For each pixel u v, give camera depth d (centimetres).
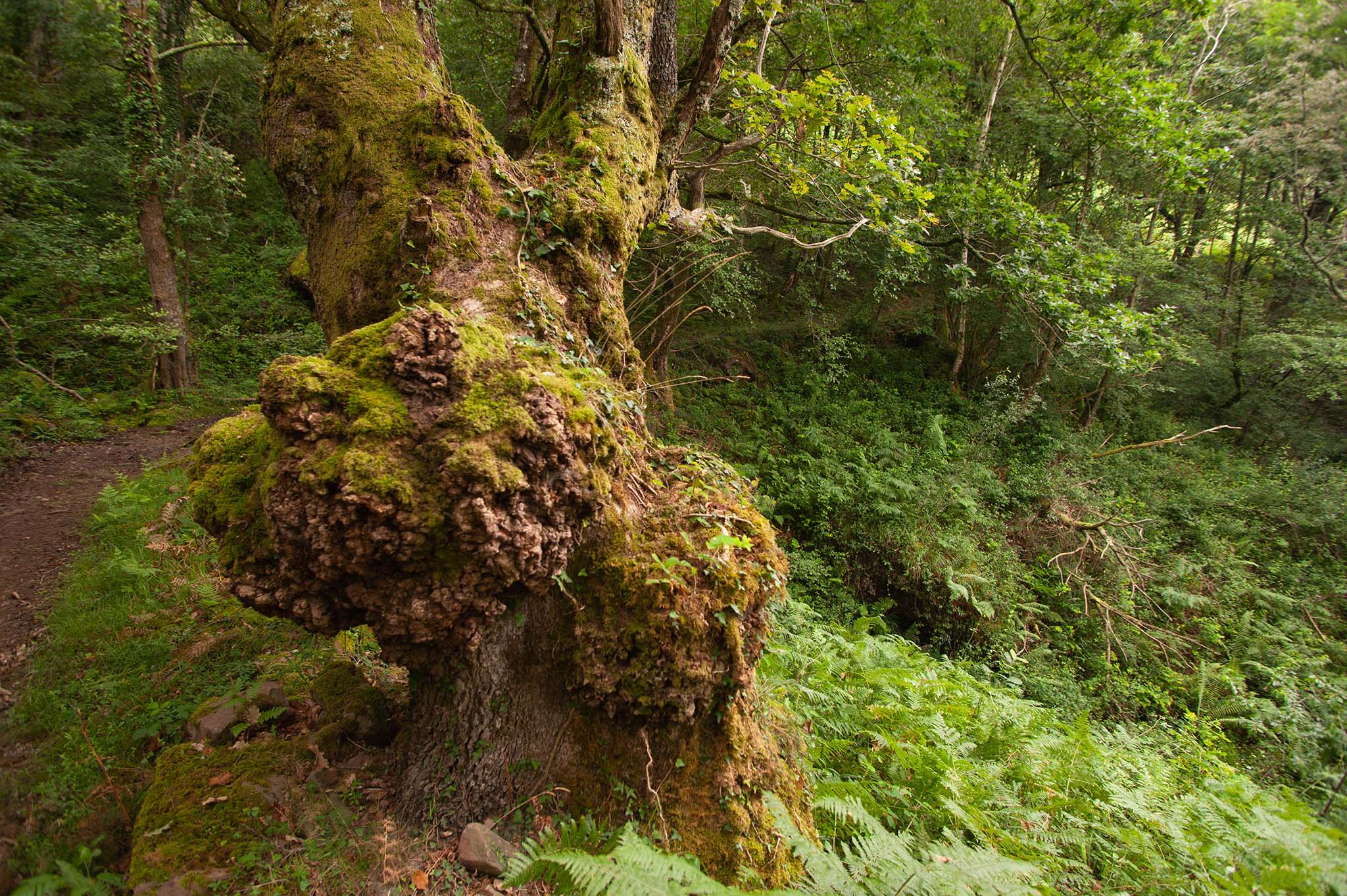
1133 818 366
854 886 227
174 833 245
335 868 238
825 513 950
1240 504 1146
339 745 305
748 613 271
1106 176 1273
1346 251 1283
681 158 518
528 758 265
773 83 916
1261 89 1332
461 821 262
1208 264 1534
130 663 384
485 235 315
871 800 310
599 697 251
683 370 1284
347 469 196
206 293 1251
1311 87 1211
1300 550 1088
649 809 255
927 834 307
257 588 222
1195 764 548
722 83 710
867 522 954
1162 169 955
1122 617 935
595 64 401
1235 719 755
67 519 608
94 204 1259
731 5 450
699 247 955
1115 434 1412
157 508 591
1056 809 368
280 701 337
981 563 929
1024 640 884
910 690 460
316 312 379
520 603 254
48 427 825
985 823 318
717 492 313
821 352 1379
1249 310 1391
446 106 314
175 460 736
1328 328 1259
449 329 222
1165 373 1394
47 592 477
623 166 389
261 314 1258
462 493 204
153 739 322
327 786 280
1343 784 375
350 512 197
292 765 286
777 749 305
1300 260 1329
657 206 475
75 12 1517
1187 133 893
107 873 239
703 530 280
